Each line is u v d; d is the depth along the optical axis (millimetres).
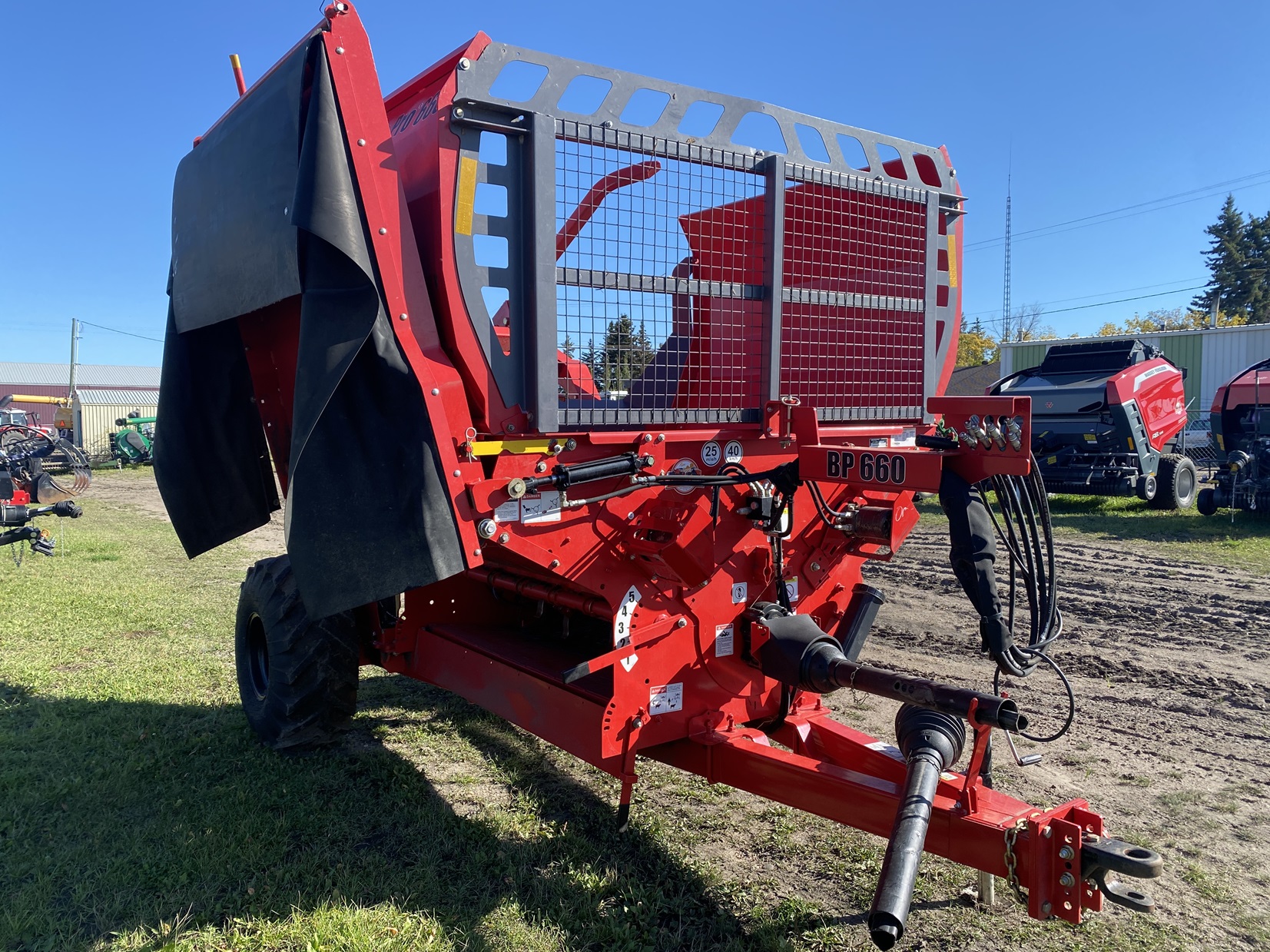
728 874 3248
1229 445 12047
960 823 2600
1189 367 24828
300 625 4188
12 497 9125
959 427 2744
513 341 2971
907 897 2223
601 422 3100
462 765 4285
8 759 4172
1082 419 12938
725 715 3479
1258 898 3100
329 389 2672
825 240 3658
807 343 3650
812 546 3834
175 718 4809
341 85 2705
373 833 3545
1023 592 8109
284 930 2850
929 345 4027
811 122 3602
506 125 2873
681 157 3211
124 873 3197
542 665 3652
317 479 2762
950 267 4242
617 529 3217
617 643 3201
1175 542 10516
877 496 3822
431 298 2945
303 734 4250
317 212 2619
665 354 3297
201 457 4242
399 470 2785
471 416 2957
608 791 3977
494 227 2904
